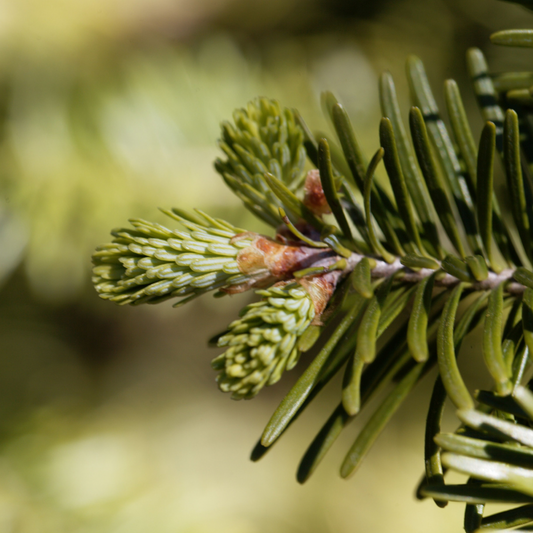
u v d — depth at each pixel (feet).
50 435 1.38
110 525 1.17
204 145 1.15
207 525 1.28
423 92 0.68
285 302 0.63
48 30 1.19
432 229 0.67
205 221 0.66
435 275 0.65
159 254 0.64
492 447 0.60
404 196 0.65
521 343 0.63
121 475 1.33
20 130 1.12
